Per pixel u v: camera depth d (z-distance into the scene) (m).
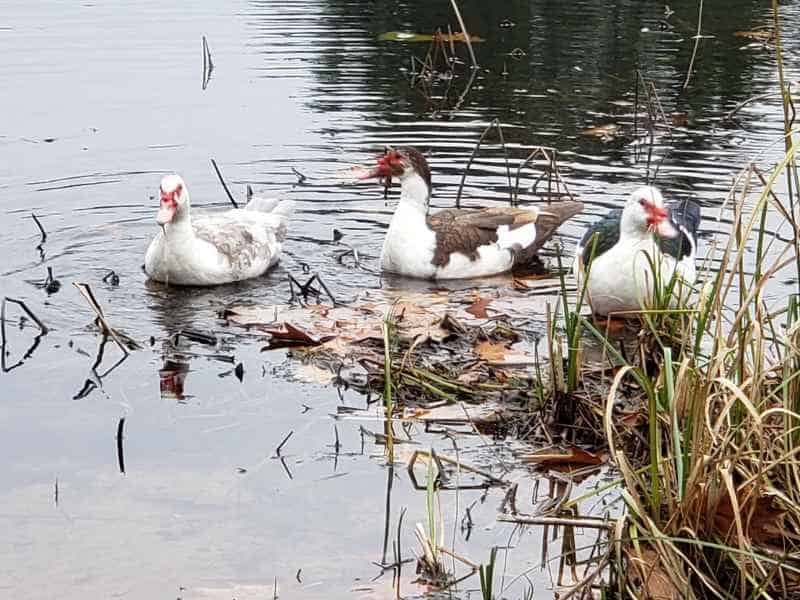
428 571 6.01
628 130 14.06
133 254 10.88
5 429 7.48
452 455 7.27
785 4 20.95
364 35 18.67
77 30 18.55
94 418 7.65
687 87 15.70
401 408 7.88
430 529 6.06
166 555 6.10
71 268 10.46
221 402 7.93
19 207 11.77
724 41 18.16
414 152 10.48
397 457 7.22
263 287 10.23
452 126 14.27
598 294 9.34
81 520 6.41
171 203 9.78
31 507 6.54
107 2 20.62
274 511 6.56
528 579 5.98
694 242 10.10
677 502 5.98
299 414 7.77
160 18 19.56
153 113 14.64
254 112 14.73
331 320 9.31
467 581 5.95
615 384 6.22
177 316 9.48
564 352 8.66
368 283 10.34
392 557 6.15
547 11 20.45
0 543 6.18
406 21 19.66
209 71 16.41
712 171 12.54
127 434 7.44
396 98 15.38
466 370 8.38
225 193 12.27
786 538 5.96
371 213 11.96
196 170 12.89
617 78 16.22
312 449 7.30
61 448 7.23
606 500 6.75
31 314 8.98
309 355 8.70
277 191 12.38
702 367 7.41
